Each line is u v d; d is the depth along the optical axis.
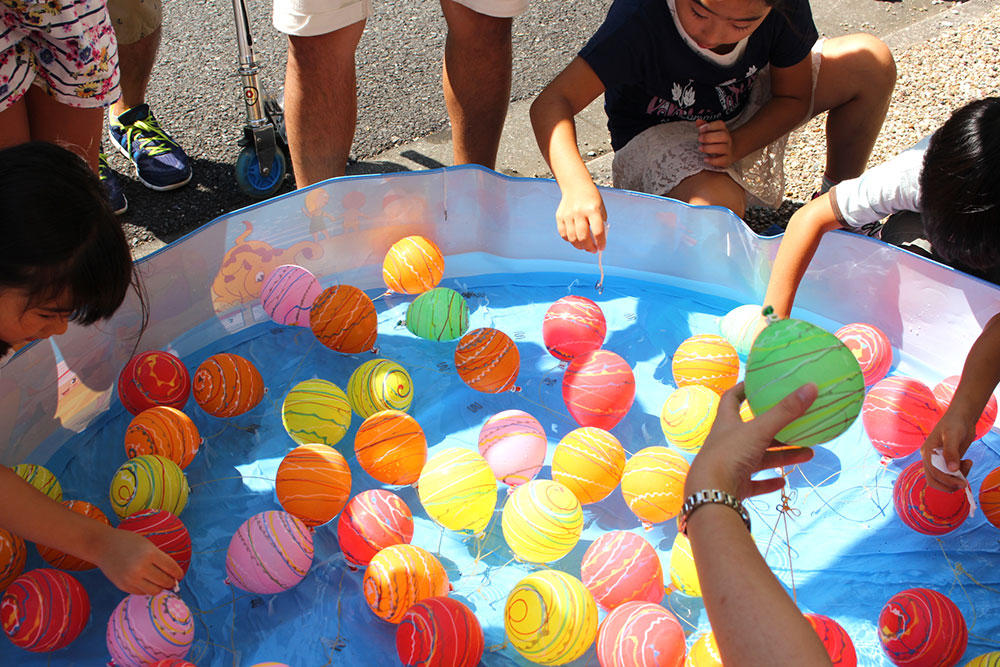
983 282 2.16
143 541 1.68
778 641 1.01
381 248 2.65
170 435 2.01
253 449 2.18
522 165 3.22
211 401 2.14
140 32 2.90
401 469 1.96
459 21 2.59
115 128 3.08
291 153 2.89
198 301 2.39
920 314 2.32
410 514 1.88
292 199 2.41
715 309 2.59
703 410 2.03
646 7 2.49
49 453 2.15
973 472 2.12
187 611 1.67
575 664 1.72
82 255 1.52
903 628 1.66
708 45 2.38
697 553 1.11
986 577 1.90
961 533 1.99
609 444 1.96
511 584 1.88
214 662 1.73
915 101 3.46
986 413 2.07
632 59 2.54
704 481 1.14
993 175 1.63
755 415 1.33
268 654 1.75
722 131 2.58
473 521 1.86
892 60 2.79
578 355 2.28
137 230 2.89
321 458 1.91
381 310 2.60
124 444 2.19
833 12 4.09
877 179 2.19
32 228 1.44
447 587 1.80
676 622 1.62
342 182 2.45
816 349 1.29
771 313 1.37
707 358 2.19
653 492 1.88
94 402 2.24
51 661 1.71
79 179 1.54
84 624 1.73
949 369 2.34
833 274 2.41
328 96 2.71
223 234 2.34
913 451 2.07
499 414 2.06
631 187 2.86
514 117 3.47
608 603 1.74
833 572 1.91
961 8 4.11
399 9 4.16
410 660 1.59
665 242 2.59
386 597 1.71
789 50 2.62
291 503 1.89
